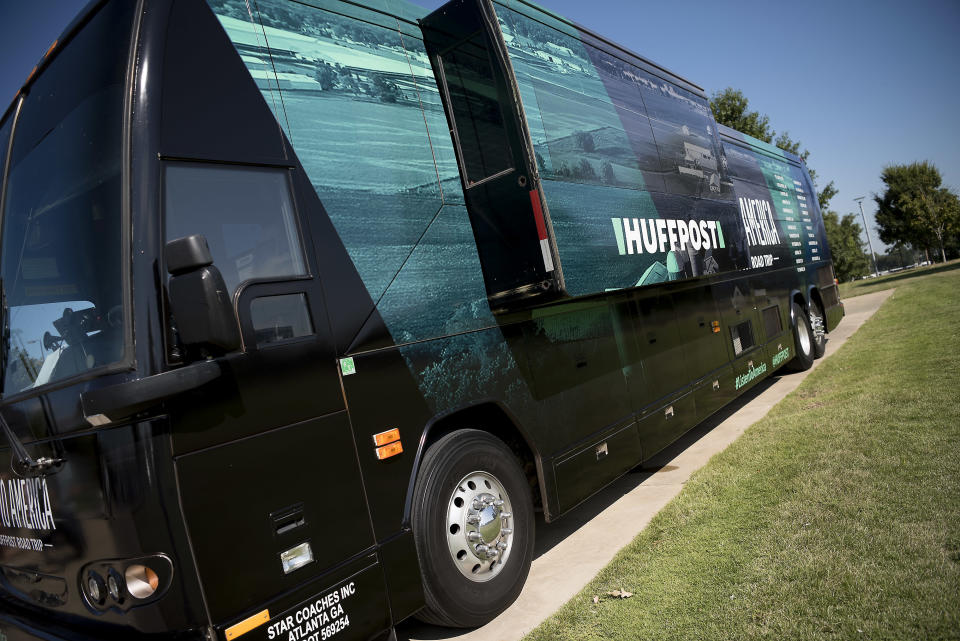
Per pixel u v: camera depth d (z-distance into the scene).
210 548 2.30
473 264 3.64
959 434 4.52
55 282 2.65
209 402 2.38
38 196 2.83
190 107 2.57
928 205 47.38
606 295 4.90
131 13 2.61
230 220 2.59
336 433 2.78
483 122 3.58
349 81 3.21
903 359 7.98
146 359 2.25
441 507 3.18
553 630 3.01
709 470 4.96
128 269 2.33
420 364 3.23
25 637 2.80
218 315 2.23
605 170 4.49
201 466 2.32
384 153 3.28
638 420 4.98
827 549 3.17
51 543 2.62
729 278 7.52
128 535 2.27
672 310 5.96
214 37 2.73
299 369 2.69
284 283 2.70
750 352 7.62
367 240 3.09
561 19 4.54
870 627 2.46
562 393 4.19
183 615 2.23
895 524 3.28
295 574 2.54
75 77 2.76
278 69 2.92
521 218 3.52
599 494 5.30
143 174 2.38
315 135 2.99
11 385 2.85
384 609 2.83
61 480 2.50
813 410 6.28
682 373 5.89
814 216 12.09
